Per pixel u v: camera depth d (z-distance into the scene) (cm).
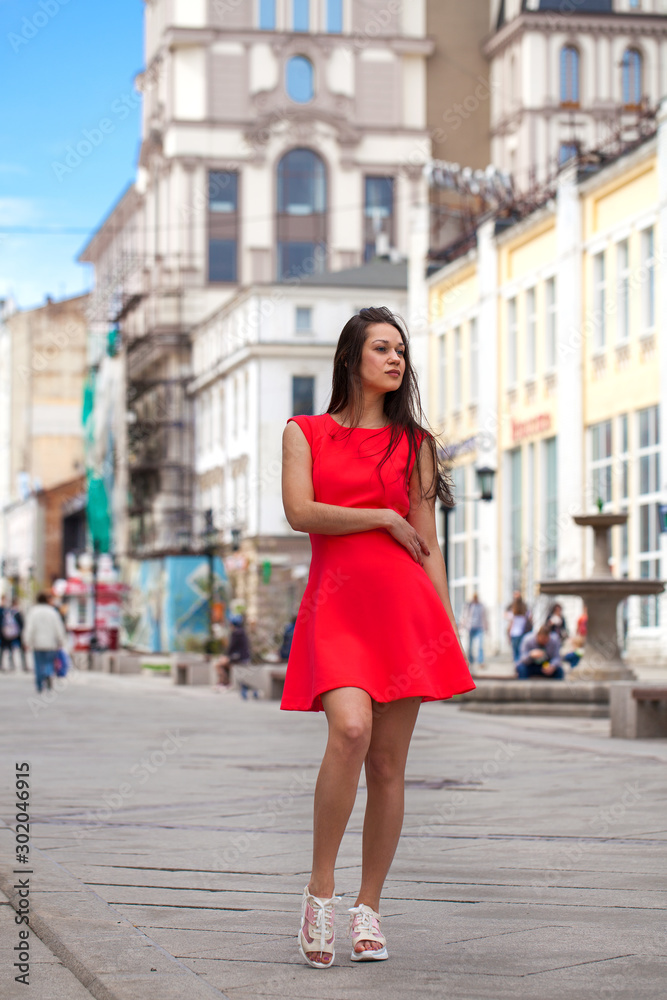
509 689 2078
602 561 2348
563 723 1891
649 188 3591
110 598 5434
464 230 5388
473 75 7738
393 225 7731
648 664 3409
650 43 7138
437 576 517
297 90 7675
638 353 3606
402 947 520
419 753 1406
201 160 7562
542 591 2338
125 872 689
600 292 3850
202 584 4959
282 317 6316
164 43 7594
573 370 3912
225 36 7594
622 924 561
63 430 10025
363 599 496
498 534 4422
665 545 3450
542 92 7106
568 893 631
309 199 7681
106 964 475
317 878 493
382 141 7744
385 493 510
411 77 7750
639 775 1166
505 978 472
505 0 7488
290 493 507
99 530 8562
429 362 5044
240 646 3216
